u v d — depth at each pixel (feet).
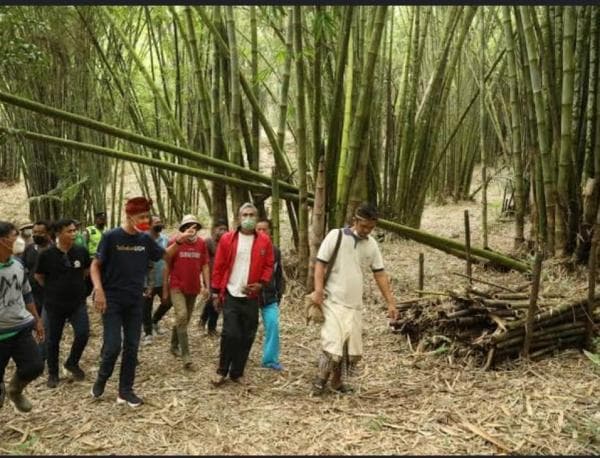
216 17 22.81
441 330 16.06
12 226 11.29
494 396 13.04
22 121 26.55
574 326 15.56
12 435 11.69
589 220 20.93
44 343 14.96
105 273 12.86
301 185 21.13
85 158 27.86
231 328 13.89
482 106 28.68
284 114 22.90
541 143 21.48
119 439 11.40
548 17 21.07
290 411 12.64
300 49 19.75
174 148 19.67
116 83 28.86
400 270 25.12
